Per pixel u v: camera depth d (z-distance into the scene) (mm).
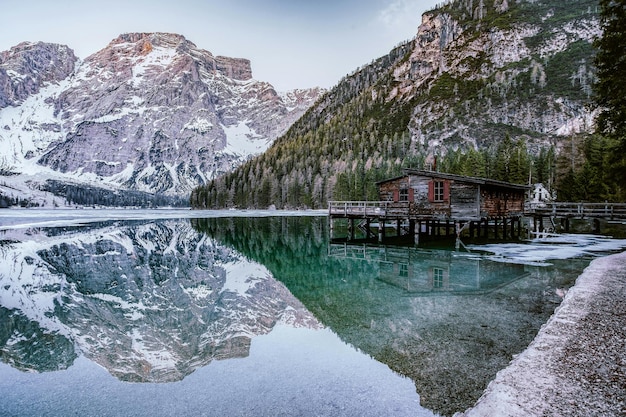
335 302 15055
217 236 45562
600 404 5961
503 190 35531
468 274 19109
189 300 16828
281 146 178125
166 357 10344
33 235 46594
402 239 36906
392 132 189125
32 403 7832
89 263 26953
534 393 6426
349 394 7707
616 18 21219
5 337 12234
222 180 160750
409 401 7309
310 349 10281
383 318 12523
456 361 8898
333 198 110000
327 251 31047
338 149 165625
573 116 156125
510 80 190750
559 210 38281
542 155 82000
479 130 164500
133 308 15648
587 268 17359
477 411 5988
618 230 42406
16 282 20953
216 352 10555
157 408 7523
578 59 188625
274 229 54750
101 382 8844
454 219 30500
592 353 7949
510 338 10172
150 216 98562
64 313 15000
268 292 17844
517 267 20500
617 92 21328
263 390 8086
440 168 95062
